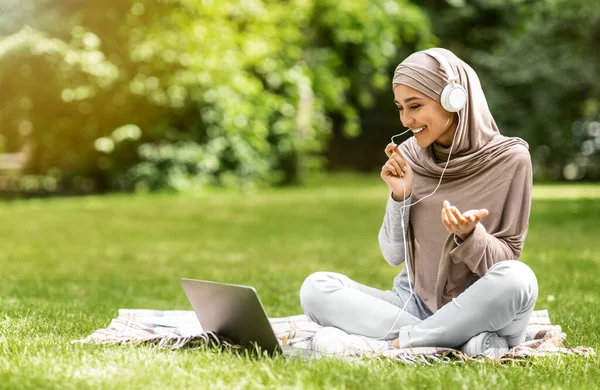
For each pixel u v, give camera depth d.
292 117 27.48
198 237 14.70
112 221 17.19
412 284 4.64
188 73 23.92
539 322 5.47
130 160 24.73
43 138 24.42
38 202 21.39
